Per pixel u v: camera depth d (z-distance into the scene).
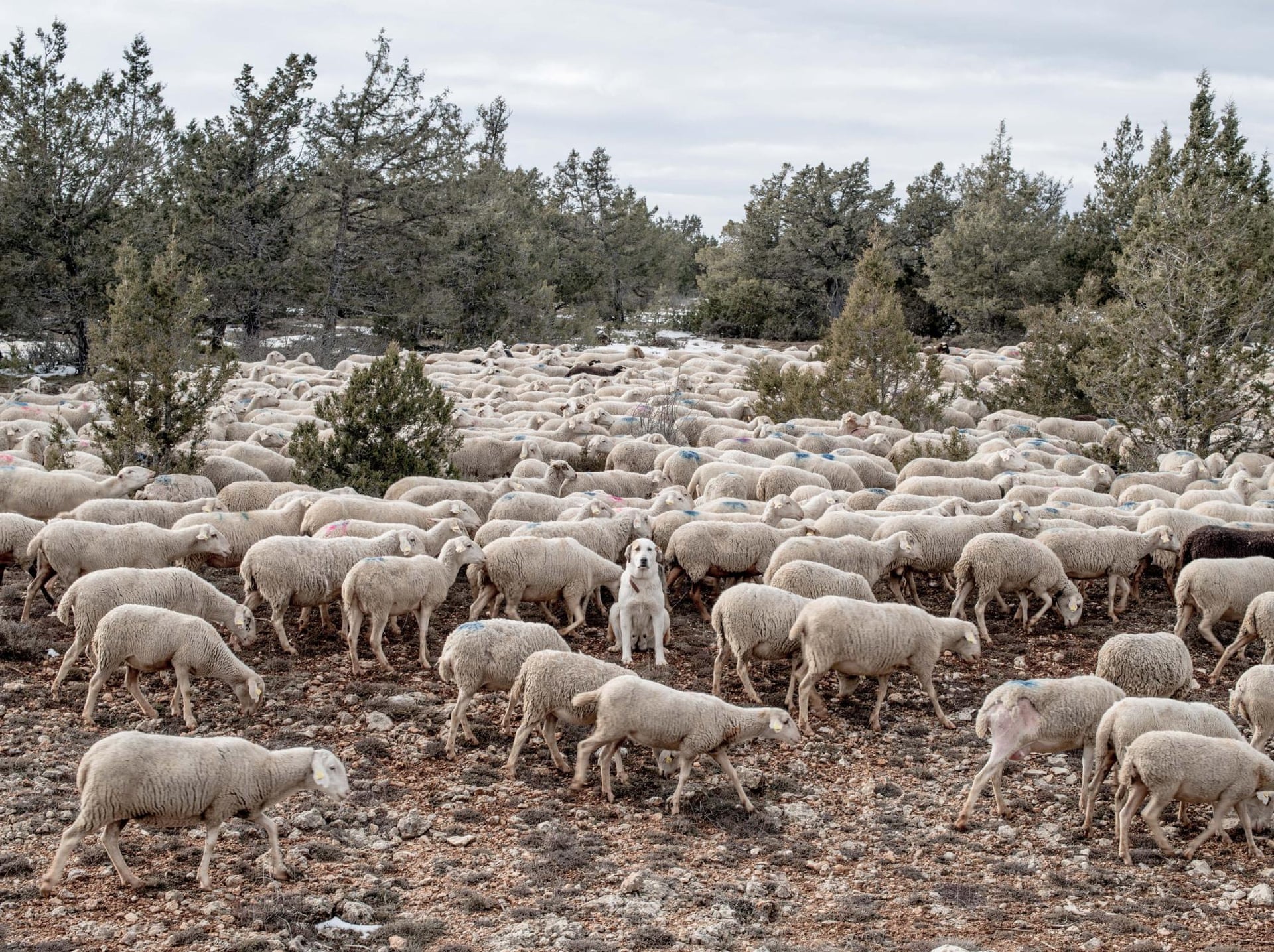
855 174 71.06
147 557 14.28
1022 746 10.95
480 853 9.93
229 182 48.47
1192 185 31.53
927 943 8.66
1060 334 39.16
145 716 11.88
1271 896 9.55
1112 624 16.02
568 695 11.05
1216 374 29.19
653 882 9.40
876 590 17.39
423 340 60.25
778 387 35.12
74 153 43.03
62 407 29.09
